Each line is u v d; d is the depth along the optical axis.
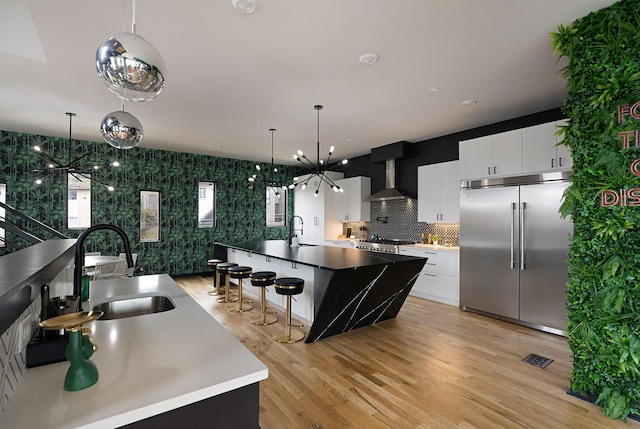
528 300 3.87
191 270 7.08
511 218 4.02
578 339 2.34
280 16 2.23
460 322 4.05
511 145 4.05
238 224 7.71
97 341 1.26
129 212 6.38
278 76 3.18
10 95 3.63
